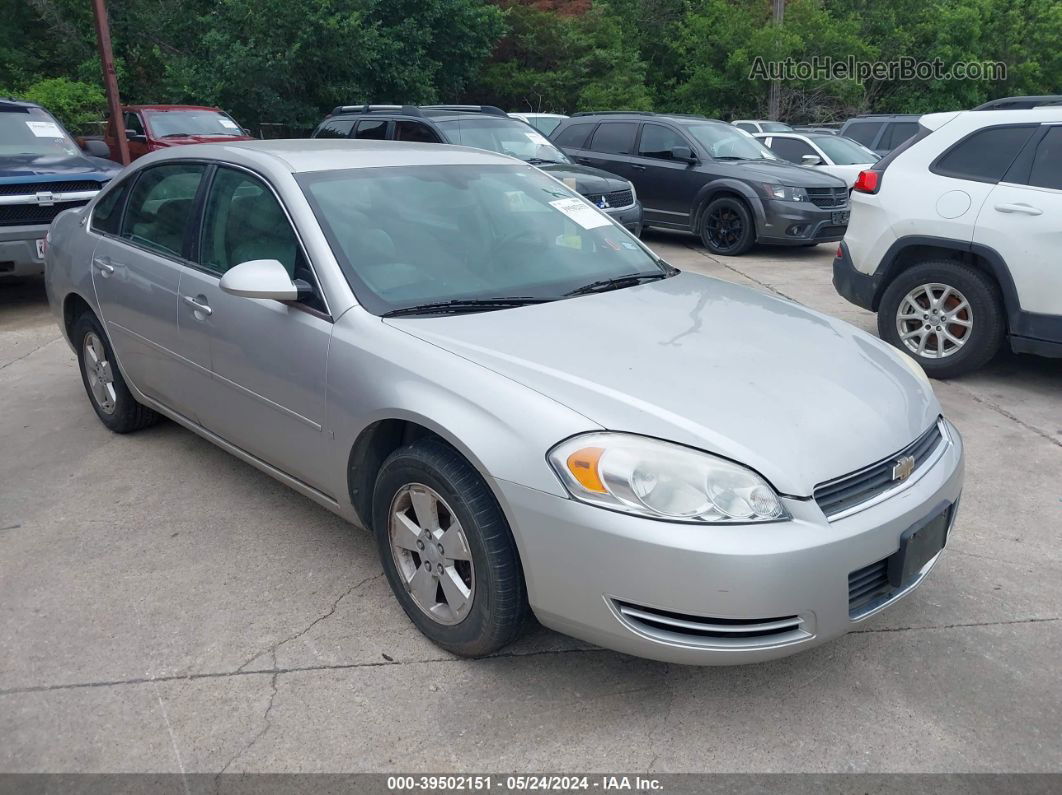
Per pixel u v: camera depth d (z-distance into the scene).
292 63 19.19
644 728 2.57
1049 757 2.45
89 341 4.72
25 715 2.62
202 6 21.38
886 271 6.00
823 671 2.82
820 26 27.30
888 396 2.83
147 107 14.73
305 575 3.39
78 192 7.58
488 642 2.71
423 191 3.63
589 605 2.43
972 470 4.39
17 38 24.81
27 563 3.47
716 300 3.46
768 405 2.58
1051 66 31.12
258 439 3.53
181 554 3.54
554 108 27.05
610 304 3.26
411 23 21.41
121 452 4.55
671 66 29.16
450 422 2.61
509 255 3.51
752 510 2.33
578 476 2.38
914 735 2.54
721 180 10.91
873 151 15.05
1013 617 3.11
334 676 2.79
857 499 2.51
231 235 3.62
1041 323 5.27
